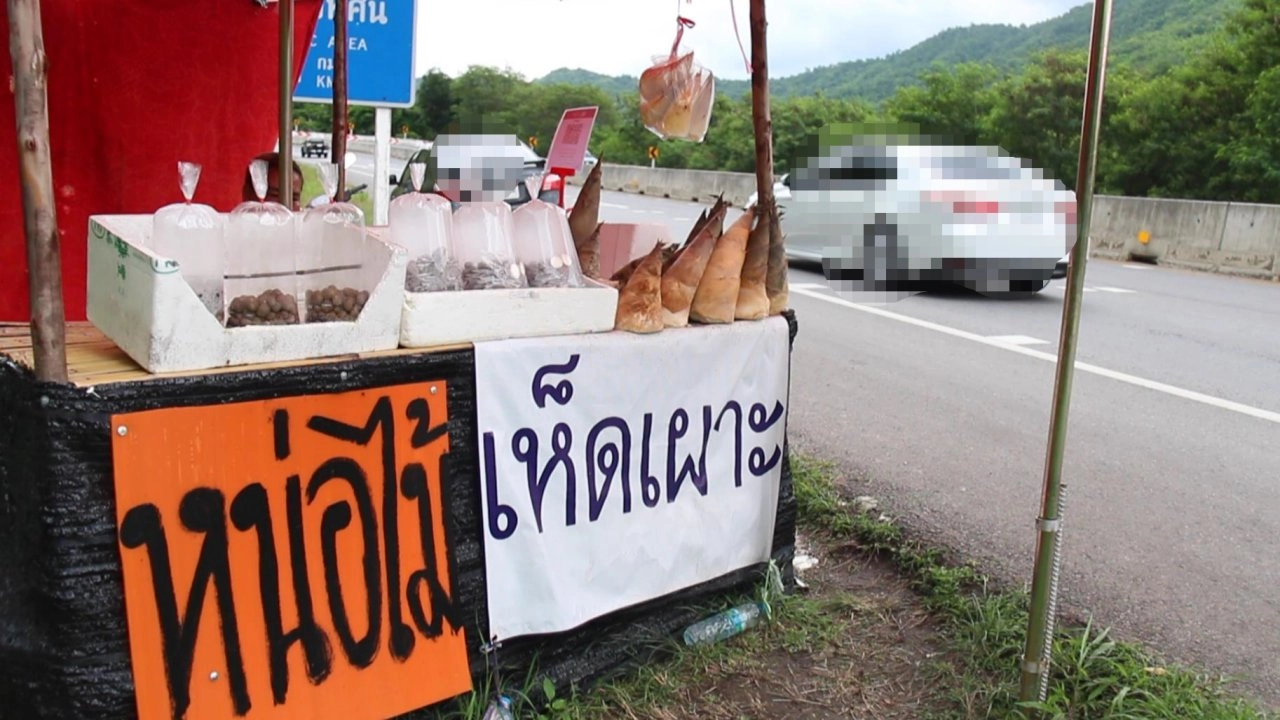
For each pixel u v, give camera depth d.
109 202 3.40
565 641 2.41
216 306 1.96
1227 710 2.44
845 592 3.12
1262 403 5.60
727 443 2.72
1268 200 17.92
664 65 2.95
